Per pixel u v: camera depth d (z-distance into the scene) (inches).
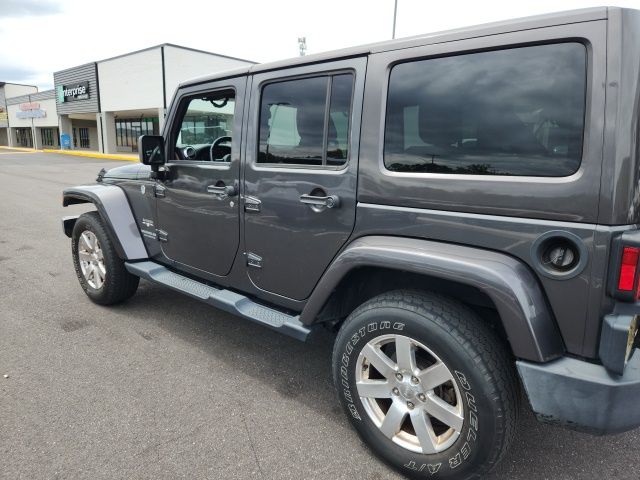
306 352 136.3
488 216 75.4
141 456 91.1
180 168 130.6
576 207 67.1
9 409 105.7
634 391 66.7
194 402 109.9
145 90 1175.6
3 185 557.6
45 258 234.4
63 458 90.1
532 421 105.1
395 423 85.8
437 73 81.6
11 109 2114.9
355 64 91.6
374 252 83.7
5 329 148.4
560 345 71.8
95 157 1219.9
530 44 71.8
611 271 65.6
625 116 64.1
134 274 151.6
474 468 77.2
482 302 82.7
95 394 112.3
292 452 93.3
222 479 85.7
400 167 85.9
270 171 106.2
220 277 125.6
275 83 106.7
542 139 70.9
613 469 90.0
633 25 64.6
